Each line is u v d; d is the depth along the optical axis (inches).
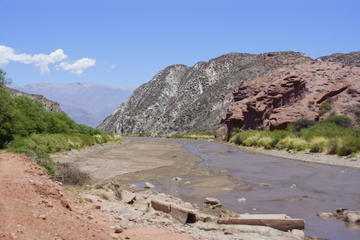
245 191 567.5
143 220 318.7
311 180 671.8
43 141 1027.3
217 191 568.7
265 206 461.1
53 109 2060.8
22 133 1005.2
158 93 6176.2
